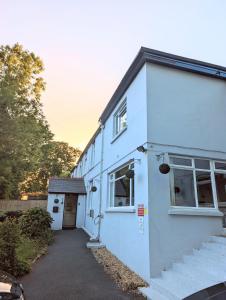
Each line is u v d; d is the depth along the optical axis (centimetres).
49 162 3672
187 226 682
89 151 1888
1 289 349
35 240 1099
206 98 855
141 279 643
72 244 1163
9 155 1536
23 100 1839
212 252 616
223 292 305
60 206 1800
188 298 323
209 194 756
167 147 742
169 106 788
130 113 916
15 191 2508
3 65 1886
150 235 641
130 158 862
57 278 654
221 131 838
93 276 677
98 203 1330
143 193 709
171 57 834
